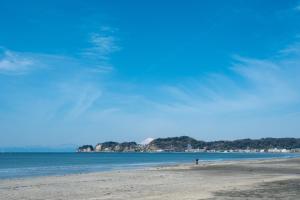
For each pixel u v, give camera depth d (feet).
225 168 209.56
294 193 83.87
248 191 88.33
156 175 153.48
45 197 80.84
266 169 198.49
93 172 186.80
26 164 323.98
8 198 79.30
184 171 182.70
